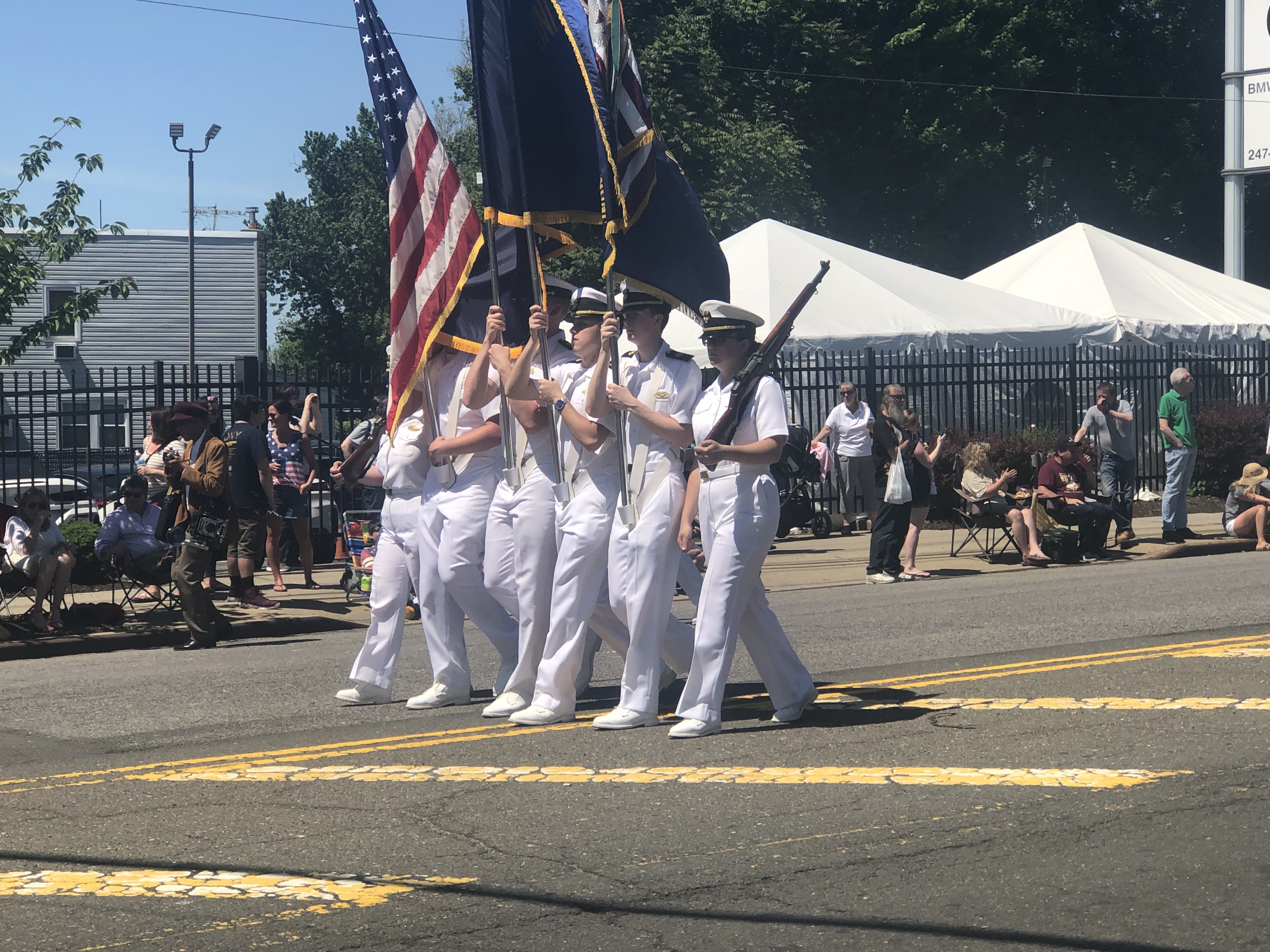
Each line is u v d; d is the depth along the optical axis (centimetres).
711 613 630
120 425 1531
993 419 2091
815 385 1919
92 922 406
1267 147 2939
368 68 811
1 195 2000
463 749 626
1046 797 506
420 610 780
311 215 8119
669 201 698
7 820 527
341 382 1612
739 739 625
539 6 704
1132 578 1284
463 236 778
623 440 655
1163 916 384
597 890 423
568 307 745
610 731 653
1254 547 1571
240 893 429
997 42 4212
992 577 1365
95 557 1373
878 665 848
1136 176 4456
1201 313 2359
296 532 1379
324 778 580
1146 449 2194
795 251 2106
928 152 4216
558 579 678
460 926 396
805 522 1775
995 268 2622
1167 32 4597
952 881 419
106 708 804
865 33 4206
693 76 3525
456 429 733
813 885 420
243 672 923
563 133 712
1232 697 675
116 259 4419
